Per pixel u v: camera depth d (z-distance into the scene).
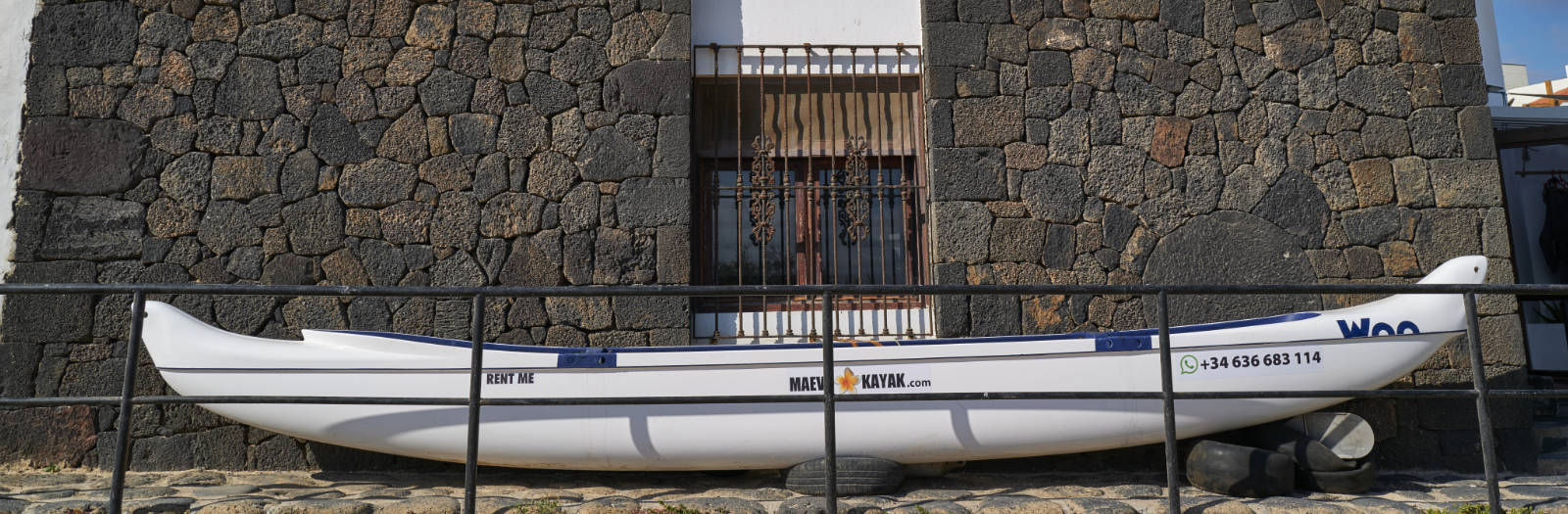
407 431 3.87
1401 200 4.80
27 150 4.48
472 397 2.92
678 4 4.84
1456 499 3.73
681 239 4.65
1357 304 4.66
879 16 5.17
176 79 4.60
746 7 5.14
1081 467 4.54
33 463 4.33
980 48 4.86
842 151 5.09
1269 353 3.97
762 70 5.01
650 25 4.82
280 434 4.45
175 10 4.65
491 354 3.88
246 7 4.68
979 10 4.89
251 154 4.59
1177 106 4.87
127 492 3.77
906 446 3.90
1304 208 4.80
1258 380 3.95
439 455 3.96
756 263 5.01
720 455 3.92
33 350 4.38
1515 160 6.92
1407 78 4.93
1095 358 3.93
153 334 3.91
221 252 4.51
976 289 2.96
